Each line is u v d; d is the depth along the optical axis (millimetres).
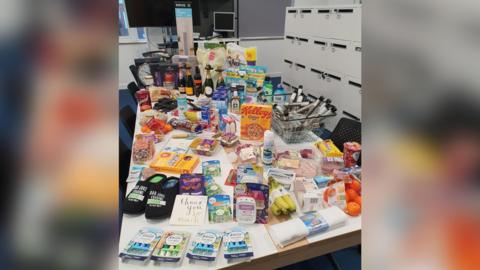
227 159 1352
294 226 886
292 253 861
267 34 5102
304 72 3660
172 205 998
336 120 3041
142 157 1308
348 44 2770
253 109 1482
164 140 1542
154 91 2049
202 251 800
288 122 1499
